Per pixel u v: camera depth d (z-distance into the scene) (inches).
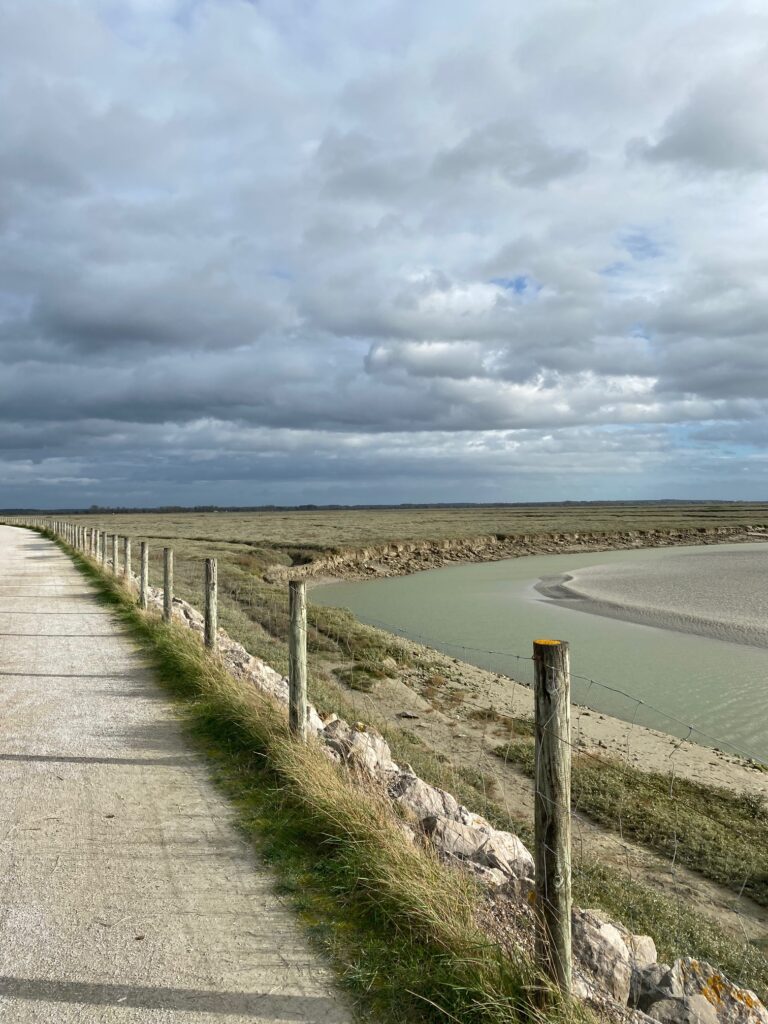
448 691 602.2
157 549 1780.3
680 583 1502.2
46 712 315.0
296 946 145.4
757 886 295.6
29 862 179.6
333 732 299.9
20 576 950.4
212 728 286.8
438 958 138.0
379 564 2038.6
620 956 155.7
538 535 2913.4
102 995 128.5
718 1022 143.1
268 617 863.1
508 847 224.5
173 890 166.9
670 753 475.5
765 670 724.0
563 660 120.3
